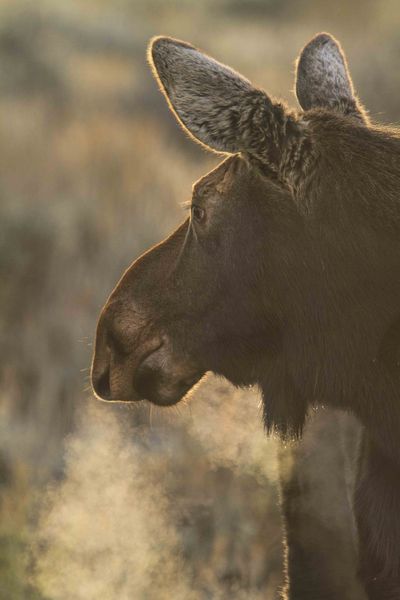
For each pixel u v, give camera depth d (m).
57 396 28.81
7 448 25.41
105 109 70.44
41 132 57.38
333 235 13.25
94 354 15.14
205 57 13.31
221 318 14.14
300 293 13.56
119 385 14.90
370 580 14.10
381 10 113.56
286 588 16.47
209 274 14.07
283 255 13.55
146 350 14.65
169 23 134.25
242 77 13.32
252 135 13.20
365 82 65.38
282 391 14.20
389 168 13.23
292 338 13.78
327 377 13.62
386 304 13.26
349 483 15.37
